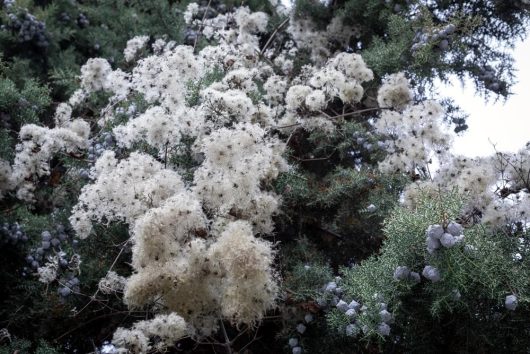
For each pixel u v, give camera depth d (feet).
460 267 7.71
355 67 12.78
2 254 11.50
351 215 12.01
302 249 11.66
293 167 12.28
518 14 14.60
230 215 8.91
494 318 8.53
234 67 13.32
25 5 15.48
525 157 9.88
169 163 10.89
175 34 17.44
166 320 7.80
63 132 10.68
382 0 14.70
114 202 9.43
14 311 10.93
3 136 11.59
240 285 7.63
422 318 8.72
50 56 16.12
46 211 12.51
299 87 12.42
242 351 10.89
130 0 18.43
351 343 9.66
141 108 12.82
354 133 12.88
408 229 8.25
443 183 10.24
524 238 8.89
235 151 8.75
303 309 9.94
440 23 14.30
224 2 18.47
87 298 10.75
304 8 15.87
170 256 7.91
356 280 8.86
